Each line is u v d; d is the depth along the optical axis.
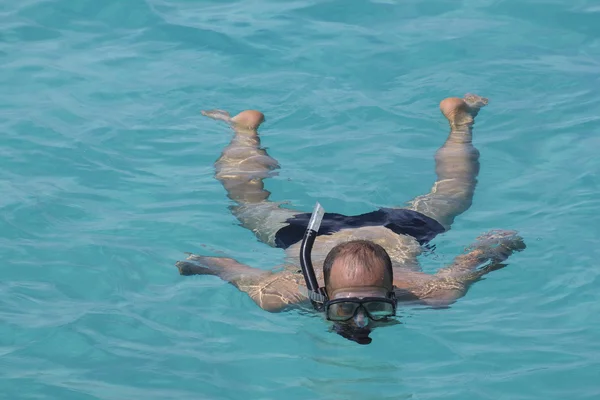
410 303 15.52
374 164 20.50
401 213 18.25
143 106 23.12
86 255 17.14
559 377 13.71
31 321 15.19
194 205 18.91
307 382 13.74
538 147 21.25
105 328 15.06
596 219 18.25
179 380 13.74
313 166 20.48
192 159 20.78
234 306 15.70
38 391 13.40
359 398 13.30
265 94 23.77
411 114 22.86
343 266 13.86
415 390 13.48
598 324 15.06
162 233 17.91
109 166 20.44
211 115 22.67
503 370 13.93
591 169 20.22
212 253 17.22
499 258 16.75
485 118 22.50
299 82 24.34
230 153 20.98
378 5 28.97
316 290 14.44
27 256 17.08
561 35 26.98
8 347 14.50
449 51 25.97
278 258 16.95
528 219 18.33
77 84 24.09
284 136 21.81
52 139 21.44
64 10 28.22
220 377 13.85
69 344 14.62
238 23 27.77
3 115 22.39
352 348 14.56
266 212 18.50
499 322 15.12
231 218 18.45
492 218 18.34
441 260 16.77
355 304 13.67
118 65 25.17
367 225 17.72
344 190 19.48
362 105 23.27
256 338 14.82
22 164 20.36
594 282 16.16
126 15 28.09
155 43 26.52
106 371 13.97
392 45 26.38
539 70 24.91
